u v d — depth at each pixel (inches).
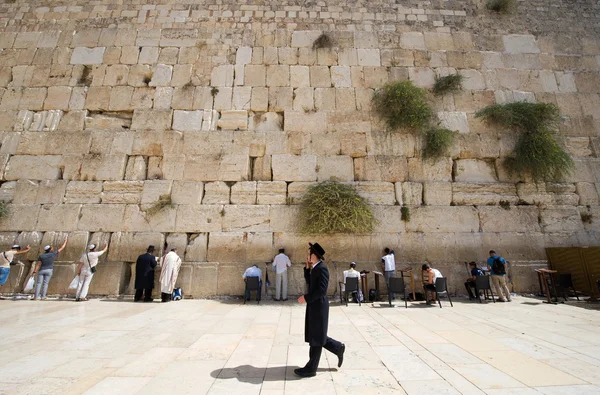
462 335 187.2
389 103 371.9
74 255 325.4
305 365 133.3
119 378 124.6
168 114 372.5
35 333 188.1
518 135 377.4
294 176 354.0
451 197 354.9
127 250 328.8
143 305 282.7
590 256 312.8
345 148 365.1
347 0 429.4
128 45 400.8
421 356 151.3
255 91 383.2
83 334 186.5
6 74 388.5
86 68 392.2
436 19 426.3
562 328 202.8
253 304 291.0
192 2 423.2
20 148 358.6
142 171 354.3
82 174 350.6
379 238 339.0
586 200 362.6
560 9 442.6
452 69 402.0
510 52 415.2
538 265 339.0
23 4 421.4
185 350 159.3
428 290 288.2
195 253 329.1
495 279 306.5
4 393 110.3
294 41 405.1
